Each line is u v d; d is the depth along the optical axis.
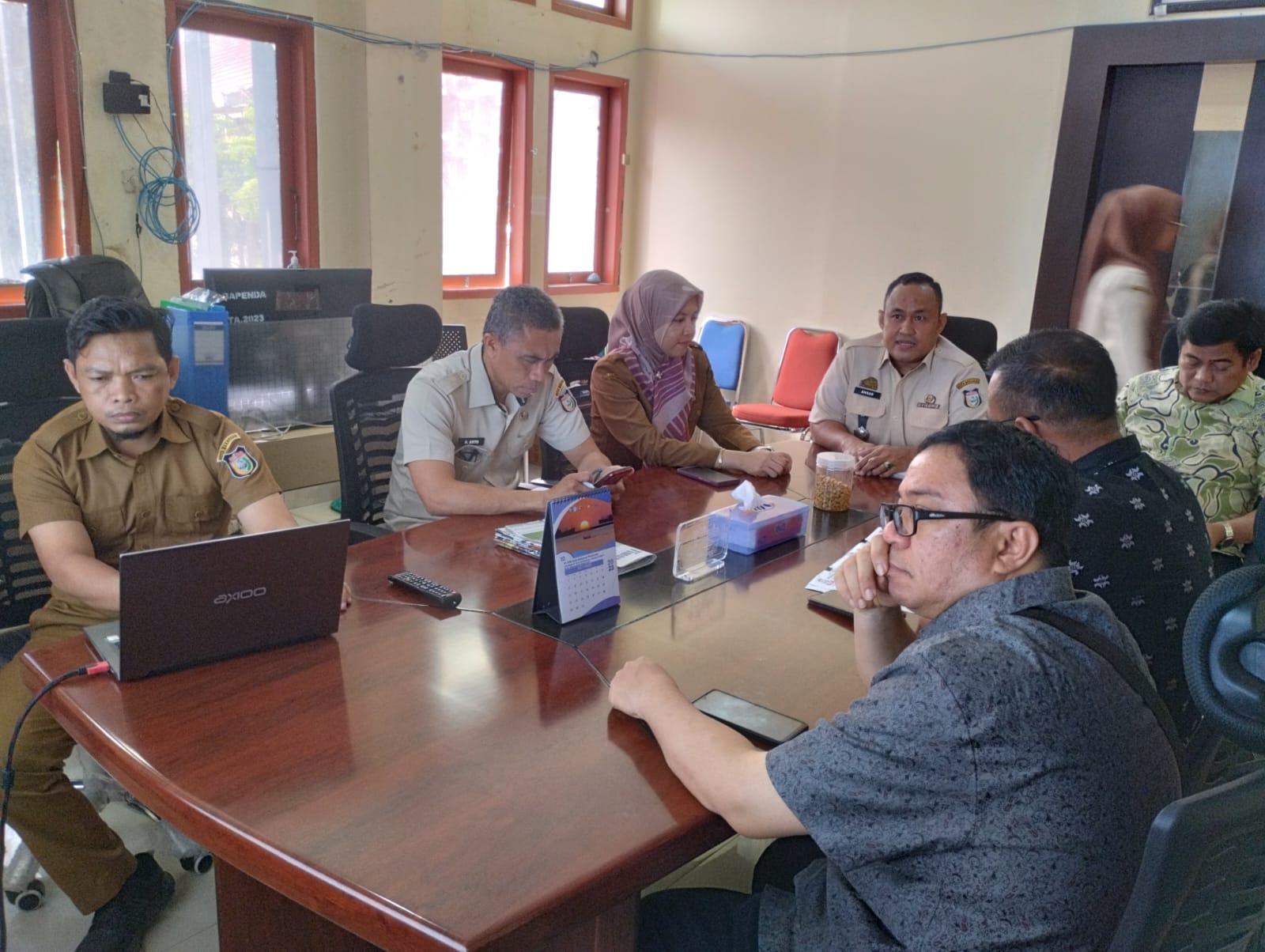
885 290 5.32
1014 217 4.80
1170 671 1.51
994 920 0.90
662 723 1.21
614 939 1.17
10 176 3.77
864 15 5.13
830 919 1.04
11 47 3.67
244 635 1.42
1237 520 2.51
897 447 2.92
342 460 2.44
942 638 0.97
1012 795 0.89
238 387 3.18
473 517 2.16
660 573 1.88
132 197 4.01
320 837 1.02
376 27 4.53
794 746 1.01
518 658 1.48
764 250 5.78
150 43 3.95
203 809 1.07
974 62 4.80
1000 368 1.62
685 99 5.94
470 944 0.88
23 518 1.73
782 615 1.71
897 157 5.14
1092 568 1.47
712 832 1.10
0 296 3.81
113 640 1.43
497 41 5.21
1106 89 4.39
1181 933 0.82
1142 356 4.53
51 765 1.69
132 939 1.79
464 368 2.33
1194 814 0.72
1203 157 4.27
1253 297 4.25
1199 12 4.09
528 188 5.61
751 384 5.97
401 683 1.38
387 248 4.81
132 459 1.82
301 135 4.54
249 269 3.14
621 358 2.91
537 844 1.03
